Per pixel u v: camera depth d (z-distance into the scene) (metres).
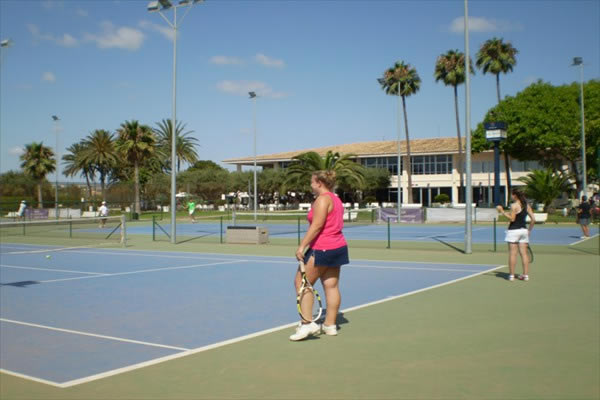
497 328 7.29
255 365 5.67
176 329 7.45
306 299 6.77
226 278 12.75
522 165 69.62
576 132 50.31
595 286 11.02
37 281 12.40
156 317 8.27
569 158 53.88
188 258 17.73
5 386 5.11
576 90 52.44
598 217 38.88
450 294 10.16
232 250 20.52
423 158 75.69
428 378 5.19
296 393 4.80
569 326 7.39
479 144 58.66
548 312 8.37
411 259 16.81
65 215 52.38
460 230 32.84
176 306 9.16
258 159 85.81
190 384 5.08
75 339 6.95
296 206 76.62
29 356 6.18
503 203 70.31
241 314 8.44
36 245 23.97
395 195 77.88
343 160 51.88
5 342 6.82
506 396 4.68
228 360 5.88
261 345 6.52
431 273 13.41
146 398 4.73
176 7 23.11
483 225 38.12
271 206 73.06
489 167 71.25
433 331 7.14
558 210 48.78
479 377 5.21
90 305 9.32
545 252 18.52
